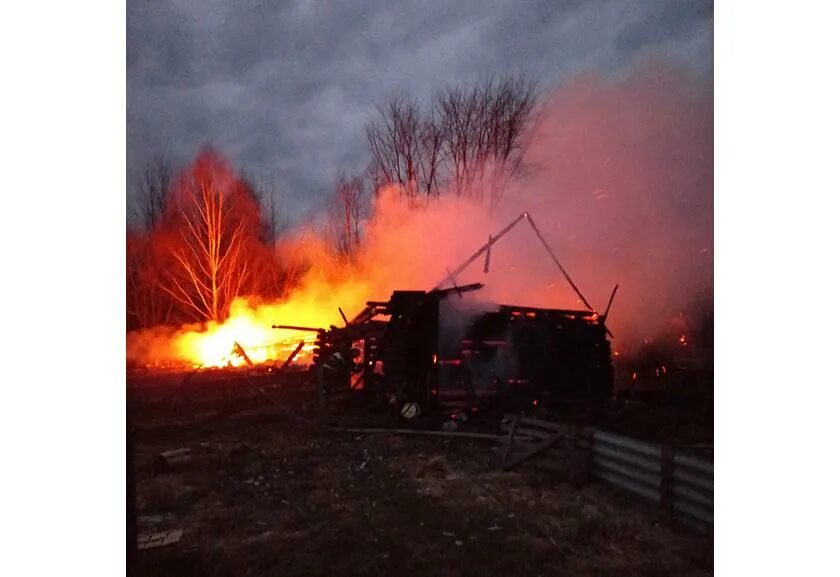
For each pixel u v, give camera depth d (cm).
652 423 1074
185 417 1127
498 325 1258
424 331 1264
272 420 1162
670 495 685
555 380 1240
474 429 1131
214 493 752
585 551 598
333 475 838
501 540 618
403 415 1211
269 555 579
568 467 824
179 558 552
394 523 666
